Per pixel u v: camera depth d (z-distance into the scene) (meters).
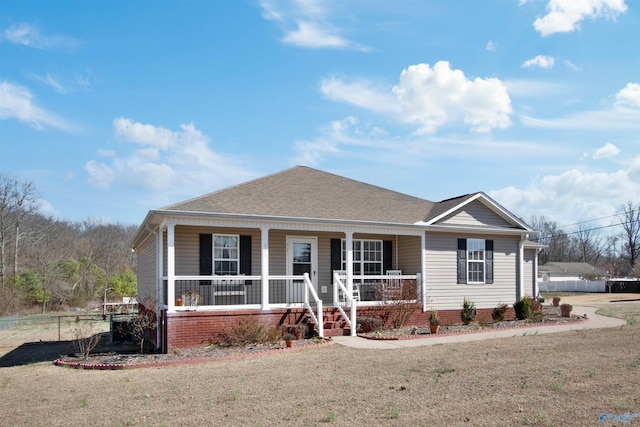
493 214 21.52
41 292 47.28
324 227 17.53
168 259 15.09
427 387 9.36
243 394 9.16
